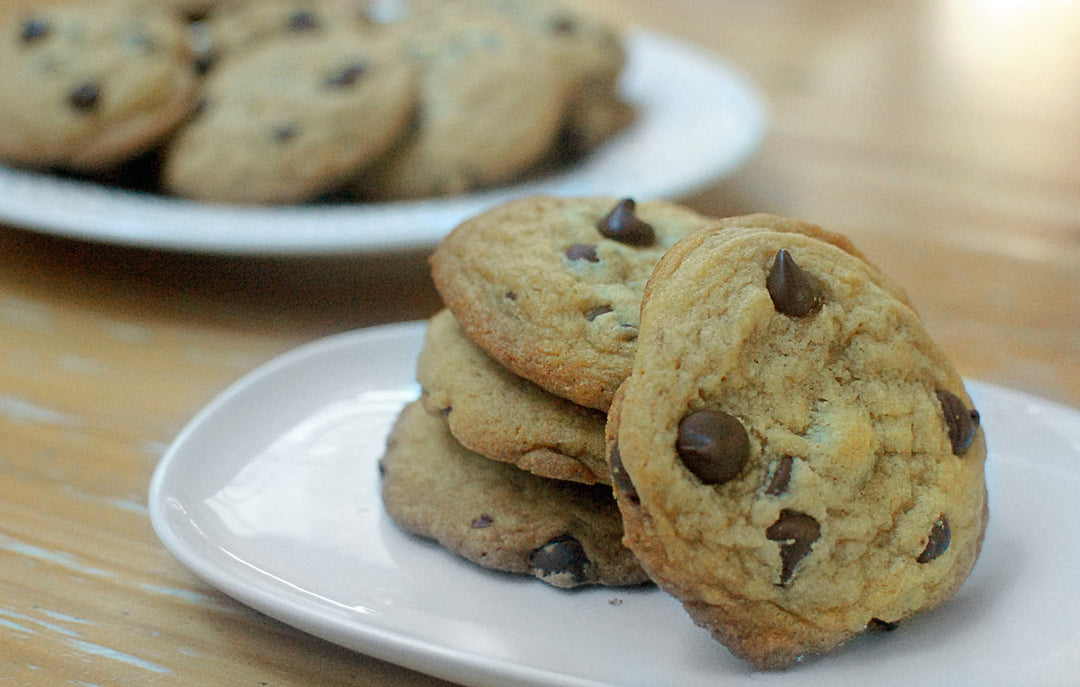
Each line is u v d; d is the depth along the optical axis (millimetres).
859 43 887
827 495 316
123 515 369
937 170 625
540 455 335
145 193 512
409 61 520
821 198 574
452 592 335
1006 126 705
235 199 477
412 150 490
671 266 327
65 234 449
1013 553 339
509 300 345
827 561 317
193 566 333
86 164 486
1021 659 317
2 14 737
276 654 333
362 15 602
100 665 330
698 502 311
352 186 498
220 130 490
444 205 464
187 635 336
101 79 492
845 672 315
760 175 602
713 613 313
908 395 329
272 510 353
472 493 348
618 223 360
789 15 963
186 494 352
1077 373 438
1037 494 351
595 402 334
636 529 312
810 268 330
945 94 766
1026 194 593
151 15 560
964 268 501
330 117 481
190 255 484
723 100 585
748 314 320
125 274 472
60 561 354
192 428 363
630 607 332
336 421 380
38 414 404
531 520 340
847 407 323
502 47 529
